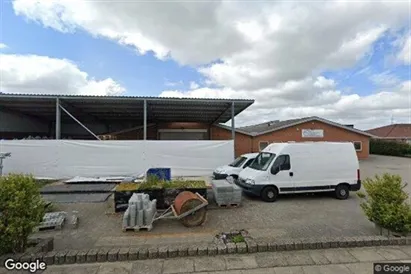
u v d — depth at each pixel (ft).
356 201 27.45
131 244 15.44
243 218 20.92
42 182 36.76
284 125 75.00
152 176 26.96
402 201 16.02
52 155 42.34
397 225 15.06
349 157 29.35
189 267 12.01
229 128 74.43
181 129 76.69
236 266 12.09
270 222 19.88
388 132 145.48
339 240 14.14
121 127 78.69
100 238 16.47
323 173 28.53
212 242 15.23
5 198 12.46
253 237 16.42
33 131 66.39
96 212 22.63
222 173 35.88
